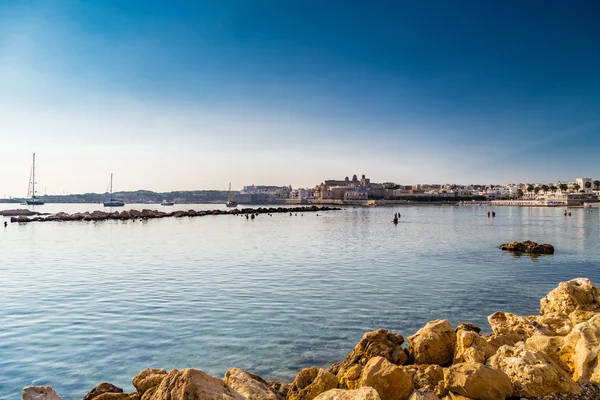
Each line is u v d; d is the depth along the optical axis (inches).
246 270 1293.1
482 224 3659.0
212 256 1638.8
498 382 376.5
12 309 824.9
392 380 390.3
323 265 1398.9
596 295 609.0
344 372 455.2
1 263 1446.9
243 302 880.9
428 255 1659.7
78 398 481.7
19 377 530.6
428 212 6599.4
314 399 354.0
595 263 1448.1
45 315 783.7
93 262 1469.0
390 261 1492.4
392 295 949.2
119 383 516.1
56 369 553.6
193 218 4926.2
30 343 641.6
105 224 3786.9
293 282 1095.0
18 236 2586.1
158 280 1123.3
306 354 605.0
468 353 453.4
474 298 927.0
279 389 478.0
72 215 4439.0
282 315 786.2
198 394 307.3
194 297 923.4
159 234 2751.0
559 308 603.5
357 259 1547.7
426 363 493.4
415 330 708.7
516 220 4195.4
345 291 987.3
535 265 1402.6
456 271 1277.1
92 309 824.3
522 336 527.8
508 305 870.4
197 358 589.6
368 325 731.4
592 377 401.7
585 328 452.8
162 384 336.5
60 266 1378.0
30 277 1170.6
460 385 379.9
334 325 730.2
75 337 667.4
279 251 1808.6
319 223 4008.4
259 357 593.3
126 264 1422.2
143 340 655.1
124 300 896.3
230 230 3120.1
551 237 2406.5
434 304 872.9
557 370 400.2
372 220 4507.9
